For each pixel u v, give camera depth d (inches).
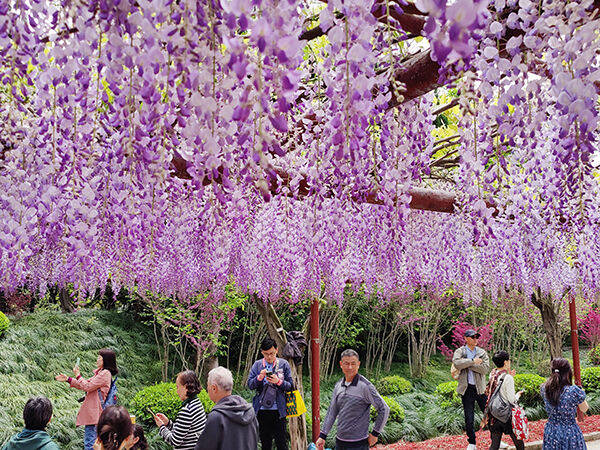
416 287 128.5
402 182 67.4
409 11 50.7
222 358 419.2
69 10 39.8
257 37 27.8
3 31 43.1
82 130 53.9
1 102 55.1
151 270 73.7
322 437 142.6
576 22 39.0
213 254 83.6
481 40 49.5
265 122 45.4
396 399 368.5
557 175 75.5
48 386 280.4
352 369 139.3
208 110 36.5
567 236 89.9
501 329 508.1
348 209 74.3
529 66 48.1
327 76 42.1
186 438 119.3
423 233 118.6
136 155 46.2
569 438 163.5
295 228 99.9
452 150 132.6
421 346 457.4
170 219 79.4
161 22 38.2
